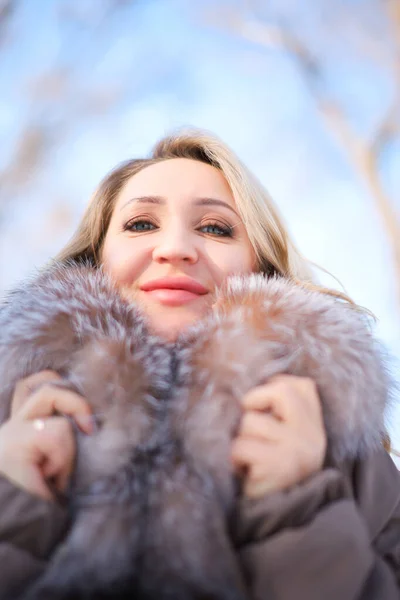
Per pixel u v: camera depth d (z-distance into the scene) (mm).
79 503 857
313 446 917
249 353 992
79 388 957
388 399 1145
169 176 1346
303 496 853
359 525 838
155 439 917
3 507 834
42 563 806
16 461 874
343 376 1006
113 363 965
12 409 981
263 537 848
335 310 1089
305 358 1021
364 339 1073
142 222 1303
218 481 877
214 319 1053
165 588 742
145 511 836
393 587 860
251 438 913
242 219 1389
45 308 1045
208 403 936
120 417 917
